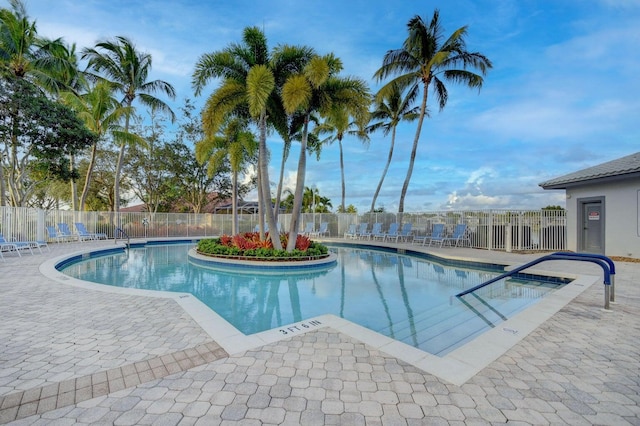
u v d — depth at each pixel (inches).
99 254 479.5
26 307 170.6
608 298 165.0
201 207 1006.4
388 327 176.6
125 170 830.5
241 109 415.2
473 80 590.9
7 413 80.0
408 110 770.2
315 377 97.4
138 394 88.5
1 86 449.1
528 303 221.3
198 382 94.6
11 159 568.4
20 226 455.5
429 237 538.9
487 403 83.7
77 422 76.7
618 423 75.8
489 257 386.3
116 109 645.9
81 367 104.1
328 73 339.6
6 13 489.1
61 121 504.7
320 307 215.6
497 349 116.4
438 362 107.0
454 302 226.2
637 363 106.3
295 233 390.9
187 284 291.7
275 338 128.3
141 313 160.4
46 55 550.6
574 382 94.2
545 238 454.9
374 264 408.2
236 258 377.7
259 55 381.7
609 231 385.1
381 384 93.3
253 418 77.8
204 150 516.4
